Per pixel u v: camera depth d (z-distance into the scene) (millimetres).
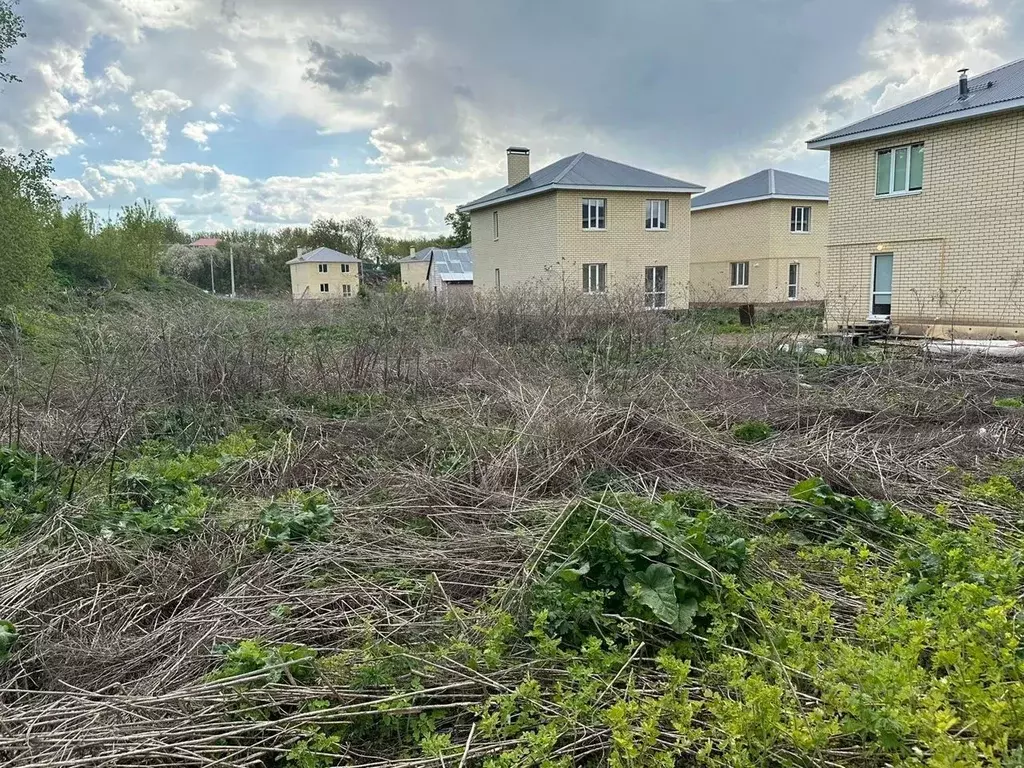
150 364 6215
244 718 2025
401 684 2223
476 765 1906
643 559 2641
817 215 25734
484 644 2393
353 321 10781
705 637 2389
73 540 3328
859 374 7258
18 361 6074
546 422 4730
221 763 1868
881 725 1730
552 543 2916
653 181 22125
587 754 1935
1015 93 11961
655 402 5617
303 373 7160
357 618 2678
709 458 4480
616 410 4918
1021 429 5102
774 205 24828
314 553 3211
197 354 6531
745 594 2520
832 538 3416
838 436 5043
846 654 2117
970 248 13000
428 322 10594
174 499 4035
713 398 6434
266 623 2631
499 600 2699
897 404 5949
